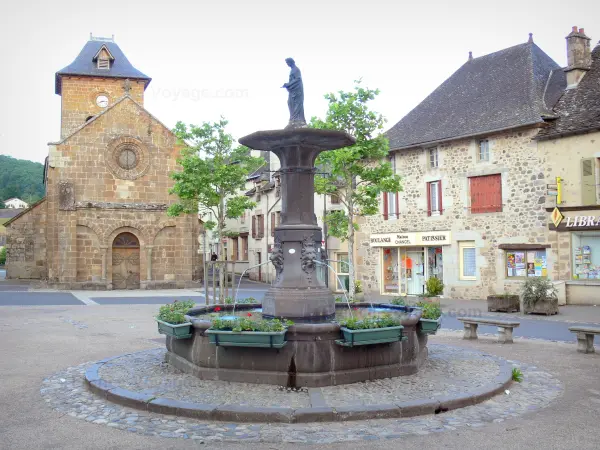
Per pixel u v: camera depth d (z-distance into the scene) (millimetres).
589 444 5680
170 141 33844
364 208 20922
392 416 6547
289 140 9461
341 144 9812
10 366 9742
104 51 38906
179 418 6582
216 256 39781
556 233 21062
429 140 25016
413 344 8438
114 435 6020
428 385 7641
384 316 8609
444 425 6285
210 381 7934
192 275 33719
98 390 7652
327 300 9461
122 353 11094
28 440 5887
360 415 6480
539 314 18125
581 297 20266
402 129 27250
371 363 7984
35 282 36344
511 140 22500
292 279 9500
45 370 9398
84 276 31844
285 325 7707
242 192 46281
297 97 10062
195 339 8273
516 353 10969
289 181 9836
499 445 5652
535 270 21891
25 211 39250
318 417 6418
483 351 11109
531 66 24375
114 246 32625
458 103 26000
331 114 19656
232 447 5637
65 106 38312
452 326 15781
